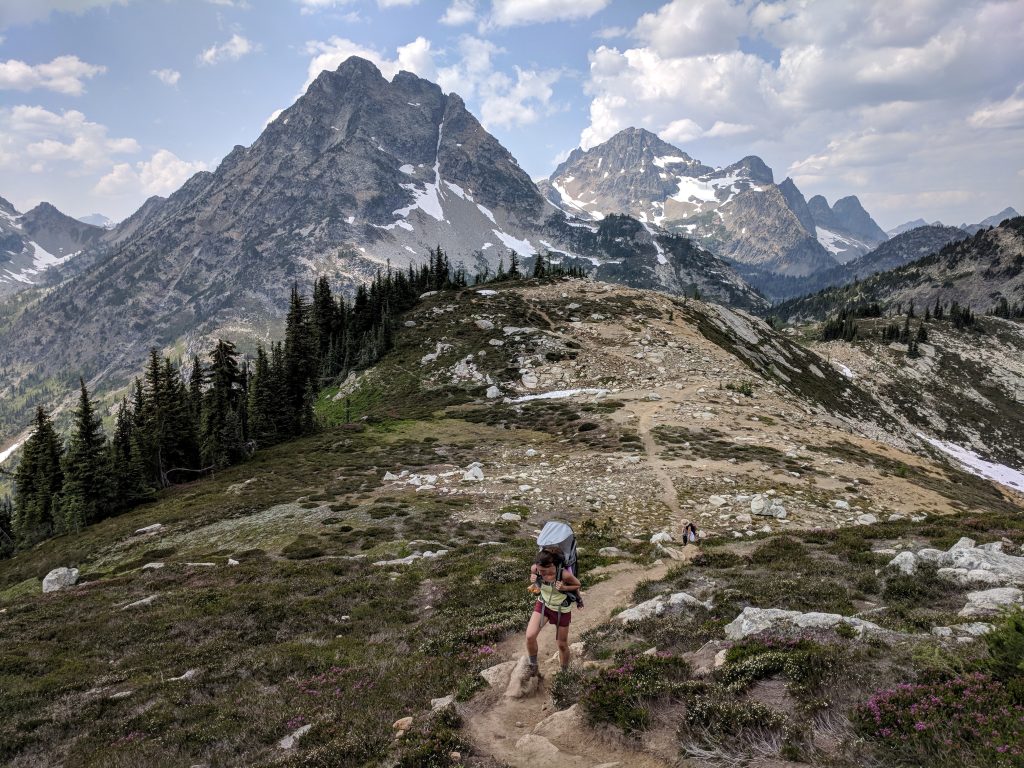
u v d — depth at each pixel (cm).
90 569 3606
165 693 1292
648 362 8519
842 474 4206
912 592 1206
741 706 654
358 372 9912
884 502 3691
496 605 1658
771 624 995
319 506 4012
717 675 795
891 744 551
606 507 3547
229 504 4347
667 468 4234
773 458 4494
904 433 13162
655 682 771
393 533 3184
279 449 6794
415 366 9512
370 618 1780
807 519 3234
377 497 4106
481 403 7750
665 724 695
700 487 3800
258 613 1908
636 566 2053
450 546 2878
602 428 5634
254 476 5422
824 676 714
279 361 9456
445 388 8625
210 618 1872
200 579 2553
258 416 7569
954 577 1250
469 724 810
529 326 10106
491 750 724
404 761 704
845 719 618
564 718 758
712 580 1579
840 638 880
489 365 8956
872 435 11644
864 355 19488
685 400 6600
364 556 2775
